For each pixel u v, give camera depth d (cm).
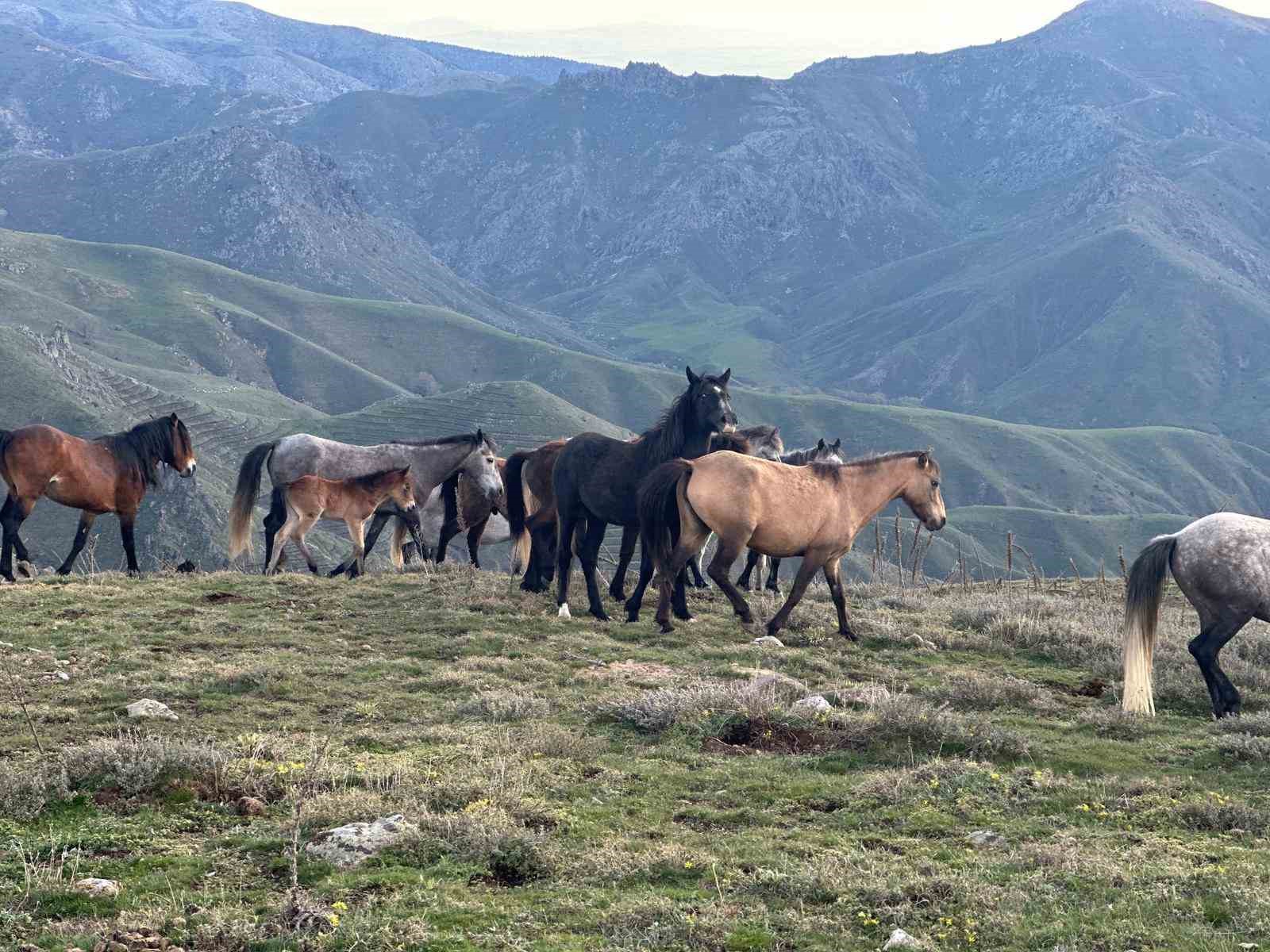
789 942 578
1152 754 997
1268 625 1673
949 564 16700
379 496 1914
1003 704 1188
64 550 10638
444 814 742
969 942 577
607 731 1004
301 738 931
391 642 1345
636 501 1551
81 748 812
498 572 1966
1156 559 1198
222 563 11194
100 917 589
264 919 589
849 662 1354
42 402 16062
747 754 952
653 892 638
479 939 569
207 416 19588
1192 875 660
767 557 1972
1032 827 773
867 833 756
